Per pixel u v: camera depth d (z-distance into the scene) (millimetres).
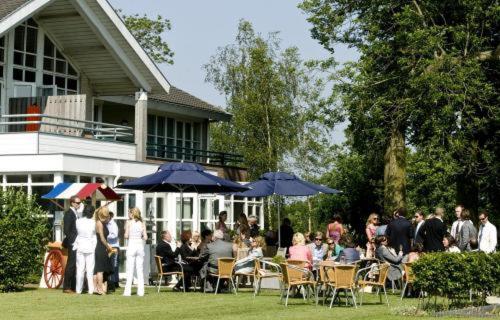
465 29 34969
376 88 36312
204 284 22922
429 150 34094
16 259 22312
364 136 37500
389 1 36688
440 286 18406
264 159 58031
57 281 23219
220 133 59375
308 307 19438
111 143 31297
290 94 58969
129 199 29672
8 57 32031
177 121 45562
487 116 35562
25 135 27562
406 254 23250
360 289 21047
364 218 45219
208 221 36500
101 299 20516
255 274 22703
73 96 31172
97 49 33750
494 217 48938
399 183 37500
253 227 30078
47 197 23766
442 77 33312
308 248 21516
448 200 57750
